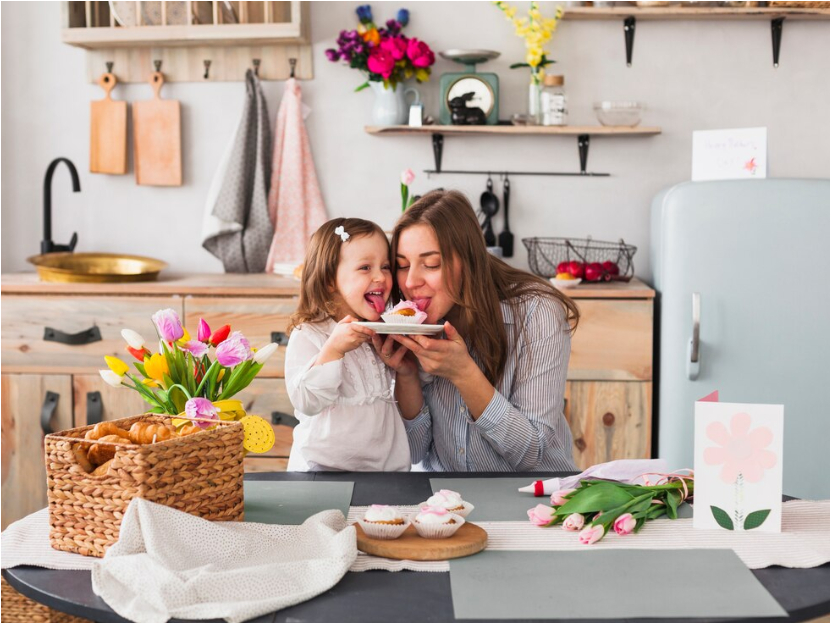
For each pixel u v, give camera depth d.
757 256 2.60
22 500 2.81
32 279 2.91
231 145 3.06
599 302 2.69
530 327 1.64
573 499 1.22
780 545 1.11
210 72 3.18
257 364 1.34
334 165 3.19
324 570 0.98
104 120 3.20
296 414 1.57
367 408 1.52
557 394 1.64
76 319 2.76
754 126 3.09
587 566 1.03
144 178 3.21
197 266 3.26
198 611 0.90
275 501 1.29
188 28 2.95
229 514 1.16
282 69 3.16
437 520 1.09
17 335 2.78
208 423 1.18
